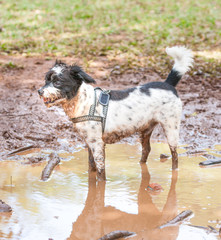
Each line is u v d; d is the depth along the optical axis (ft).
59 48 46.09
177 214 16.75
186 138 26.66
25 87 33.35
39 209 16.83
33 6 73.72
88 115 18.97
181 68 21.04
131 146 25.66
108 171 21.40
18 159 23.00
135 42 50.29
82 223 15.79
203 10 73.15
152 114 20.33
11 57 42.06
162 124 20.71
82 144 25.70
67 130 27.20
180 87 34.94
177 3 81.05
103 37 53.62
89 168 21.03
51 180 20.07
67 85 18.10
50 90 17.83
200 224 15.69
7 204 16.81
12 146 24.45
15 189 18.81
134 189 19.21
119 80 36.22
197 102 31.65
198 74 38.01
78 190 18.97
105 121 19.27
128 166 22.15
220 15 68.80
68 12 70.44
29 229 15.14
